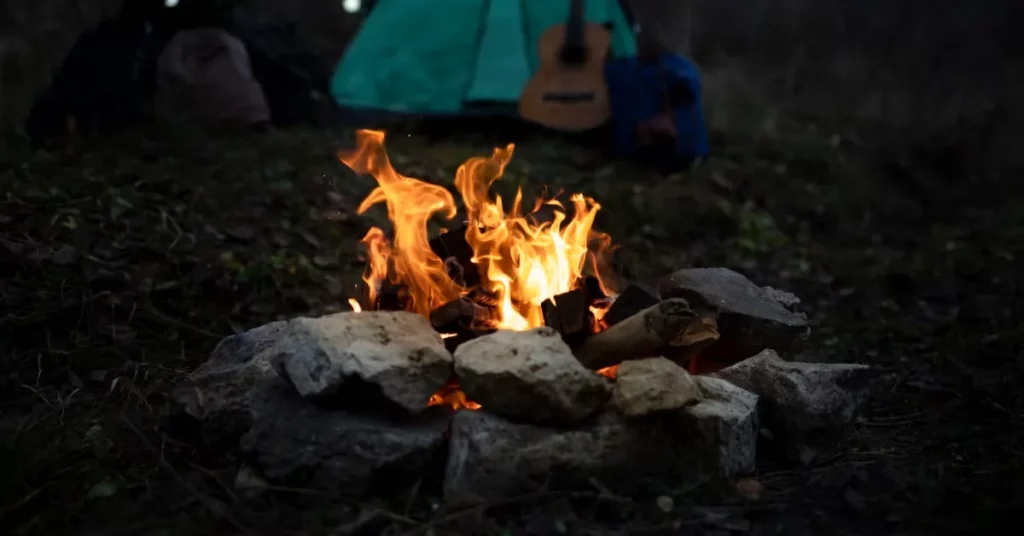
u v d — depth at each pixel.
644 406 3.13
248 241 5.68
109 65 7.40
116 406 3.99
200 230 5.64
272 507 3.13
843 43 14.10
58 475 3.35
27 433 3.60
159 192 6.07
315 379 3.19
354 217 6.18
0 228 5.21
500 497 3.08
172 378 4.26
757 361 3.64
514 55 8.20
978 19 14.33
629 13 8.86
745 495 3.25
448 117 8.22
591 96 8.02
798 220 7.33
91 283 4.85
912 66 13.41
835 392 3.61
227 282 5.09
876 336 5.17
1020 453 3.74
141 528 3.06
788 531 3.09
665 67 7.94
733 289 3.95
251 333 3.91
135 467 3.44
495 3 8.34
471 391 3.19
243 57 7.79
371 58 8.34
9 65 10.15
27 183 5.80
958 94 12.16
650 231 6.55
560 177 7.12
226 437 3.35
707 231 6.78
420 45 8.30
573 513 3.05
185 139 7.07
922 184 8.55
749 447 3.37
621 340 3.42
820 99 12.00
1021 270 6.38
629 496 3.18
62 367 4.34
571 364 3.19
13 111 8.48
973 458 3.73
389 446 3.14
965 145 9.59
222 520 3.07
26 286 4.80
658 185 7.28
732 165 7.96
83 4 11.73
